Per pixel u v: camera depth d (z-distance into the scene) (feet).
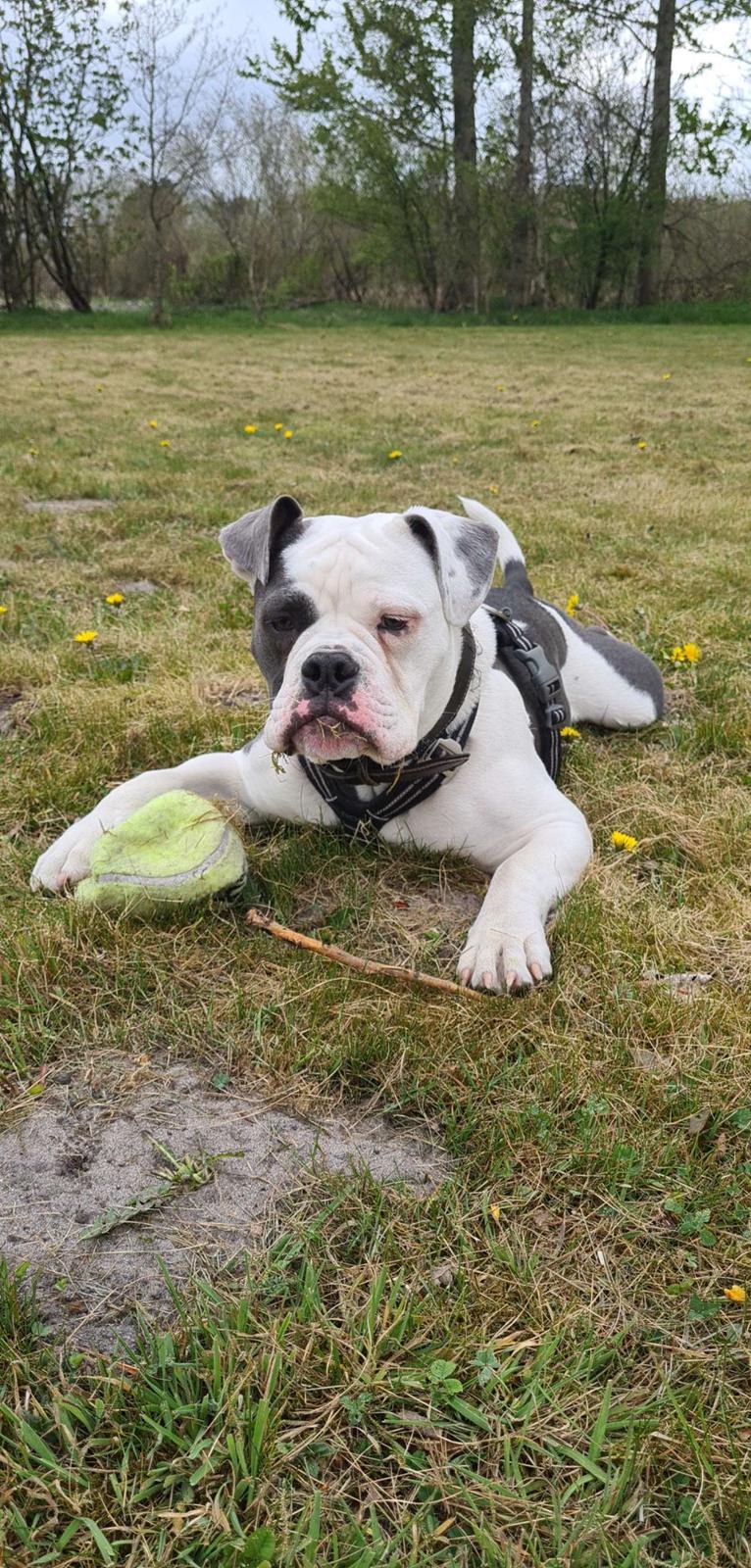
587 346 28.45
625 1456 2.86
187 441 14.02
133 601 7.41
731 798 5.07
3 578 7.75
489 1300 3.11
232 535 4.33
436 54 36.47
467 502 5.88
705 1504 2.81
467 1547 2.74
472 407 17.58
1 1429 2.87
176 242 42.98
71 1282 3.14
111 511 9.89
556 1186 3.39
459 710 4.28
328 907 4.39
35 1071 3.70
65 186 36.01
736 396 18.53
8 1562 2.68
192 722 5.53
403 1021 3.84
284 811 4.64
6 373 21.80
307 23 36.50
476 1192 3.37
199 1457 2.82
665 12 34.65
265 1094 3.65
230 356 25.99
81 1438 2.88
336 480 11.34
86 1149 3.46
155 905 4.21
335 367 23.85
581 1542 2.74
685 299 39.42
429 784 4.32
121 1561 2.70
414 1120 3.58
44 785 5.02
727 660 6.38
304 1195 3.34
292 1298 3.12
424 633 4.05
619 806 5.02
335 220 41.39
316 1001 3.91
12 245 36.65
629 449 13.62
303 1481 2.82
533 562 8.34
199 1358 2.96
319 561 4.04
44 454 12.89
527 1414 2.91
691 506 10.16
